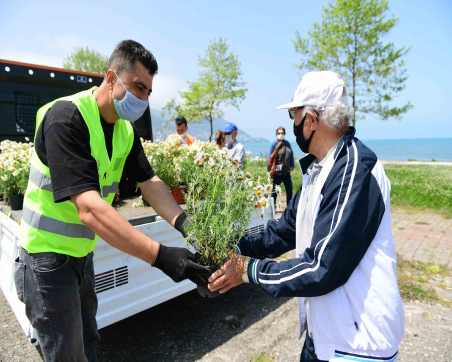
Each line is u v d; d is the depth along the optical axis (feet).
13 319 10.95
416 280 13.78
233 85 74.84
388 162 105.60
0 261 9.91
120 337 9.87
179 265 4.91
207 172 6.90
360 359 4.69
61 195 4.92
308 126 5.03
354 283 4.68
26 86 14.38
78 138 5.17
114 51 5.63
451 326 10.62
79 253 6.05
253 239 6.17
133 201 10.48
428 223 22.72
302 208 5.31
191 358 8.90
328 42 52.60
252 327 10.37
